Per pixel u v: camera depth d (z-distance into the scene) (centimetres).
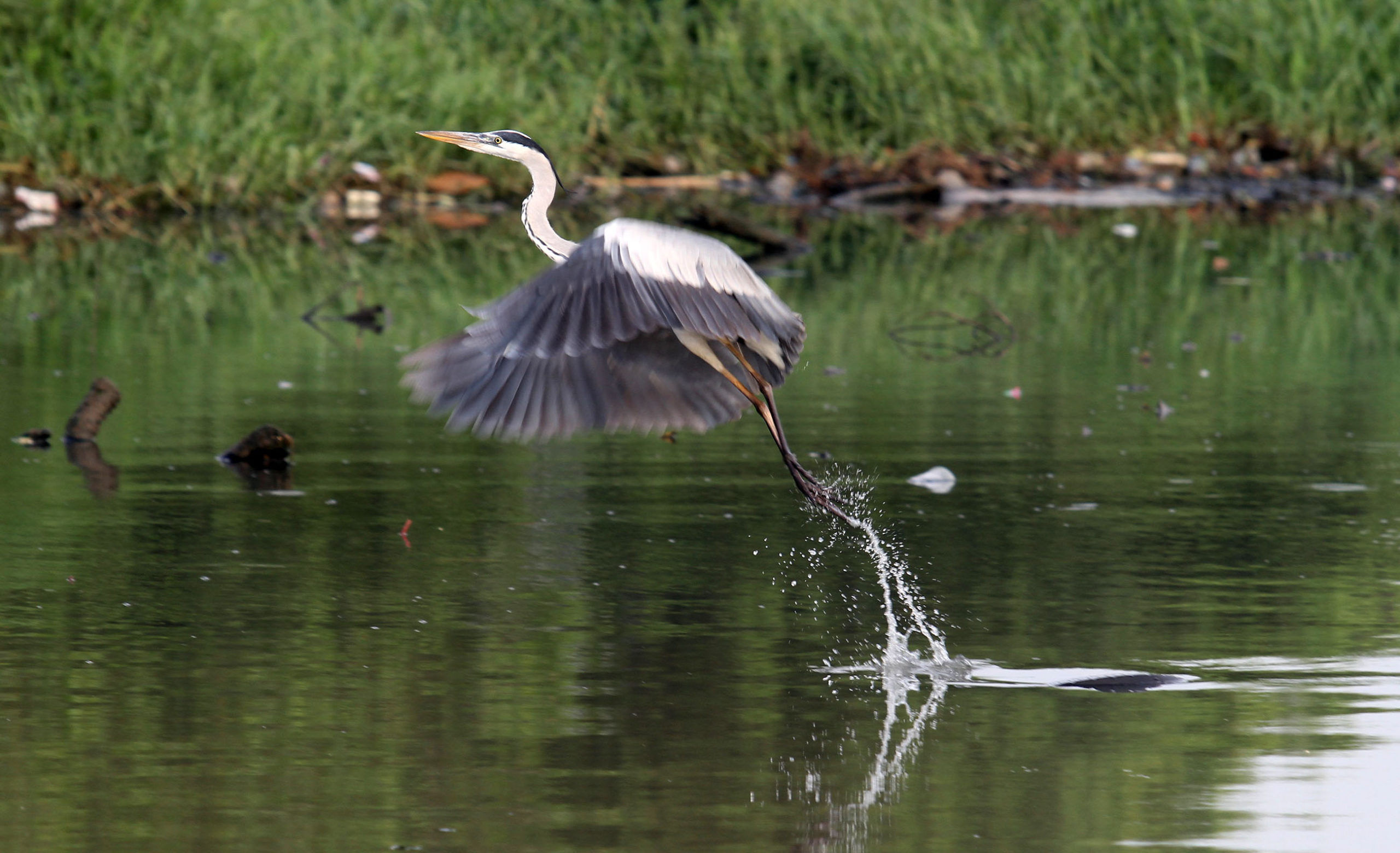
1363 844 673
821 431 1439
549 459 1348
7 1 2827
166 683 839
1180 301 2092
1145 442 1400
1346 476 1287
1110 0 3394
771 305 739
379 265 2319
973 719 807
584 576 1033
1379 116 3238
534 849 665
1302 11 3316
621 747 767
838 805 709
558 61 3269
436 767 743
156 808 699
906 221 2805
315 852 661
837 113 3198
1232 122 3309
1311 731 789
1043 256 2434
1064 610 969
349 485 1255
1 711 801
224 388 1584
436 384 743
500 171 2994
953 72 3228
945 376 1675
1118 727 796
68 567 1034
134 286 2162
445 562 1060
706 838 677
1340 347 1822
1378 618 949
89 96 2836
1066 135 3216
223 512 1170
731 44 3219
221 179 2850
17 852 659
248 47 2938
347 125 2981
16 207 2809
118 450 1349
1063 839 679
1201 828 689
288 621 938
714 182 3138
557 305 686
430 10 3256
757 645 910
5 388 1560
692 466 1328
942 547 1102
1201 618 952
